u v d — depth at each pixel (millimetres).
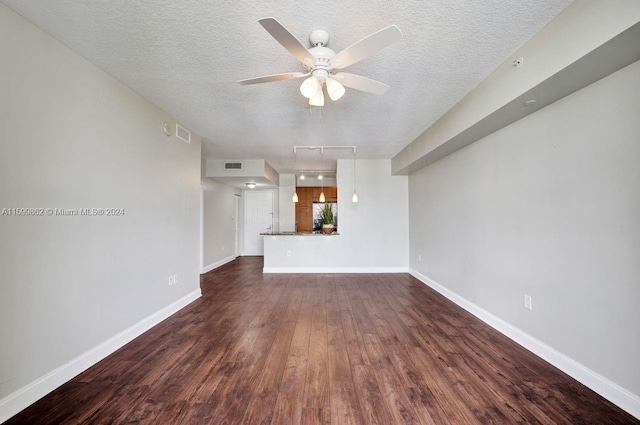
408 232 6016
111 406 1803
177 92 2824
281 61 2281
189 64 2324
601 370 1902
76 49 2113
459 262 3805
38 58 1879
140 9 1694
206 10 1704
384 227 6016
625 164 1755
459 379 2100
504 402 1844
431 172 4773
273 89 2754
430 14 1753
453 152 3949
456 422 1668
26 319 1802
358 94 2881
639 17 1380
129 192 2748
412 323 3193
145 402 1845
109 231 2494
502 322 2920
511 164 2773
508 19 1817
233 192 8047
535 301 2475
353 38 1992
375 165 6016
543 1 1671
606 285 1869
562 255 2201
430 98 2990
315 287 4812
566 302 2166
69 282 2102
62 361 2037
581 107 2043
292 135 4277
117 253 2588
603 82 1887
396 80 2605
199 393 1938
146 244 3008
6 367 1692
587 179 2000
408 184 6012
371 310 3639
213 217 6641
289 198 8398
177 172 3631
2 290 1679
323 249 6055
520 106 2357
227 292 4512
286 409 1782
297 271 6062
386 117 3531
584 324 2021
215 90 2779
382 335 2873
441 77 2559
